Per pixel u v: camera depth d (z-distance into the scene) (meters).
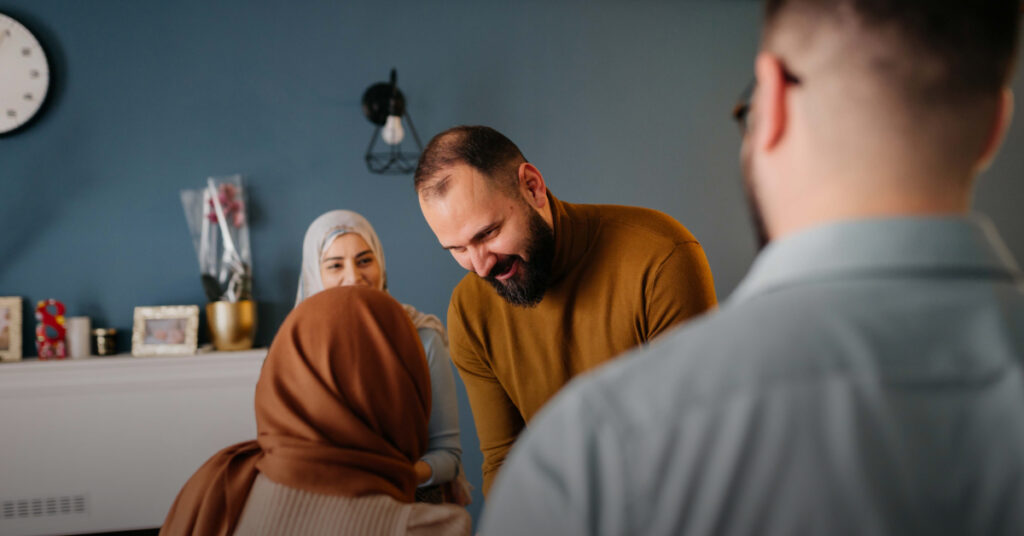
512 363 1.47
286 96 3.23
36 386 2.78
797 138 0.40
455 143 1.27
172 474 2.84
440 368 1.94
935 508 0.33
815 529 0.34
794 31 0.40
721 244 3.49
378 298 1.08
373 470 0.98
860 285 0.37
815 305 0.37
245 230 3.03
